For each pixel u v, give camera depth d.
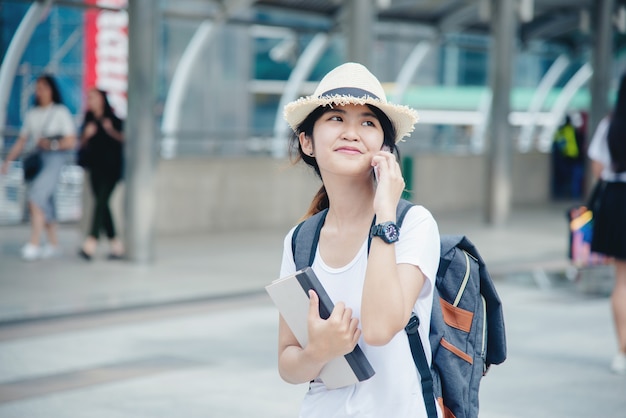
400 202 2.57
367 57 14.33
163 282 10.49
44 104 11.94
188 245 13.79
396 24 19.70
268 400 6.11
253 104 27.09
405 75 24.39
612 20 19.55
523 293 10.41
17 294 9.56
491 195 17.23
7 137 16.28
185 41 24.02
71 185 16.45
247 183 16.08
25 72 21.84
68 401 6.02
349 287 2.55
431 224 2.54
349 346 2.44
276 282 2.51
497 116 17.11
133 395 6.18
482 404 6.05
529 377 6.78
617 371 6.94
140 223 11.78
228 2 16.73
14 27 21.30
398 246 2.49
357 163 2.52
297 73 21.94
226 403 6.02
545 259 13.07
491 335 2.91
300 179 16.89
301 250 2.64
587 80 29.42
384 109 2.52
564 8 20.34
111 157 11.84
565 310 9.45
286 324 2.65
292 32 19.25
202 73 24.55
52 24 21.95
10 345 7.55
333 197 2.60
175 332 8.13
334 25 19.22
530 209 21.06
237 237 14.90
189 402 6.03
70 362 7.04
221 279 10.78
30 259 12.00
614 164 6.79
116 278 10.70
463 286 2.79
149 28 11.62
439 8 19.56
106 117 11.81
